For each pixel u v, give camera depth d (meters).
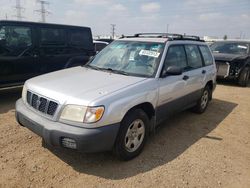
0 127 4.93
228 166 4.00
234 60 10.50
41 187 3.25
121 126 3.69
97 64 5.03
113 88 3.72
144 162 3.93
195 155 4.26
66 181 3.39
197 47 6.04
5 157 3.86
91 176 3.52
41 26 7.18
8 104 6.49
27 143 4.32
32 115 3.69
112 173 3.61
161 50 4.69
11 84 6.80
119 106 3.54
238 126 5.79
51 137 3.40
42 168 3.64
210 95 6.78
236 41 12.13
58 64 7.69
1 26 6.38
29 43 6.96
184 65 5.31
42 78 4.28
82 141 3.26
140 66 4.55
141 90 3.96
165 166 3.86
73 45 8.03
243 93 9.32
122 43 5.21
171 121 5.84
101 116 3.35
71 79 4.11
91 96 3.44
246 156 4.38
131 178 3.52
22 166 3.65
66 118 3.38
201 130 5.39
